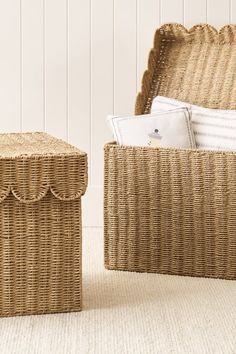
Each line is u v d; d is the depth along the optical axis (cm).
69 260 292
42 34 421
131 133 359
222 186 333
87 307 301
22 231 286
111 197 347
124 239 349
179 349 261
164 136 359
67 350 260
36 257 288
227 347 262
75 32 421
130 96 427
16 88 424
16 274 288
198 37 411
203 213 337
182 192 338
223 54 407
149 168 340
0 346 263
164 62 413
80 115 427
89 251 382
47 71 423
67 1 420
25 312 291
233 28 402
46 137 332
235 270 338
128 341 267
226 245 337
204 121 367
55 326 281
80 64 424
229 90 398
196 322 285
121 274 346
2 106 425
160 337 271
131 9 421
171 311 296
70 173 284
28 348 262
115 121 363
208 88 402
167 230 343
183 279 339
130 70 425
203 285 330
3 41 420
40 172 281
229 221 335
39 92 425
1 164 277
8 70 422
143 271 349
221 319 288
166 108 381
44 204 286
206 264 341
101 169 431
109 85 426
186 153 335
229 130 360
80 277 294
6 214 283
